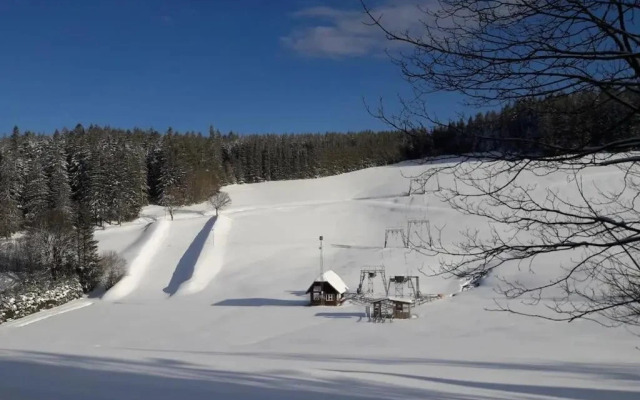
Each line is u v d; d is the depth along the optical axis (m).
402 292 38.81
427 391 7.05
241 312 37.31
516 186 4.88
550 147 4.14
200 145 100.50
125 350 14.00
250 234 62.25
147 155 92.75
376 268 47.59
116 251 56.69
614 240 4.38
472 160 4.39
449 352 20.86
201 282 48.69
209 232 61.00
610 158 4.43
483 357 18.22
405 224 61.16
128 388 5.72
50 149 76.38
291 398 5.52
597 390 9.47
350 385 6.93
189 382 6.30
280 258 54.44
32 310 40.38
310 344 26.00
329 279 39.47
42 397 5.14
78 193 74.06
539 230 5.97
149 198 87.88
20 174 68.31
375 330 29.23
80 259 50.16
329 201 78.25
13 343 28.12
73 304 44.03
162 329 32.66
